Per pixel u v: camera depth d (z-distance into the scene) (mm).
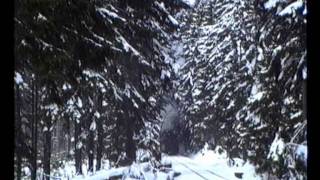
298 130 15703
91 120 25203
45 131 24812
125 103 24328
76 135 28703
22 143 12484
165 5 25625
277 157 16750
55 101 11852
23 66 10797
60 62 10773
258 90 25344
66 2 10570
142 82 25609
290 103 18078
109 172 21391
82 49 11672
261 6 19156
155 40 25984
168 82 27703
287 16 14719
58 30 10820
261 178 25922
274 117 19359
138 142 27453
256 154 24438
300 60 14867
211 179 30734
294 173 16016
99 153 26281
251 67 29734
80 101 21062
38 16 10156
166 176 25766
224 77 45688
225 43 46344
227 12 47812
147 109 27531
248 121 24500
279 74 17109
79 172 27703
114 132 28062
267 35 19703
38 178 20312
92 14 11672
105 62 12539
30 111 20234
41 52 10422
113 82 21016
